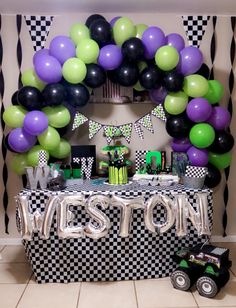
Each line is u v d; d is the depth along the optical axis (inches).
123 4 110.0
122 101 120.3
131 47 97.8
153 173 112.8
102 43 104.5
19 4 109.0
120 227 93.4
